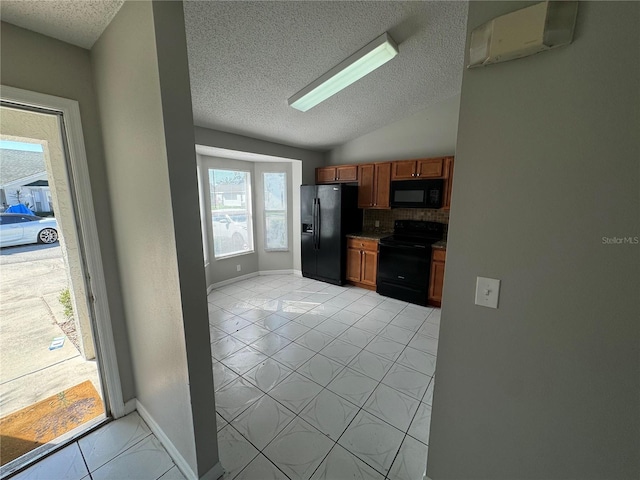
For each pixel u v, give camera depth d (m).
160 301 1.31
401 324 3.09
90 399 1.94
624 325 0.83
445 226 3.76
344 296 3.95
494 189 0.96
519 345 1.01
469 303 1.08
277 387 2.08
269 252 4.99
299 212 4.83
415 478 1.41
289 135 3.79
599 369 0.88
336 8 1.71
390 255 3.78
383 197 4.00
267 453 1.55
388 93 3.08
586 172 0.81
